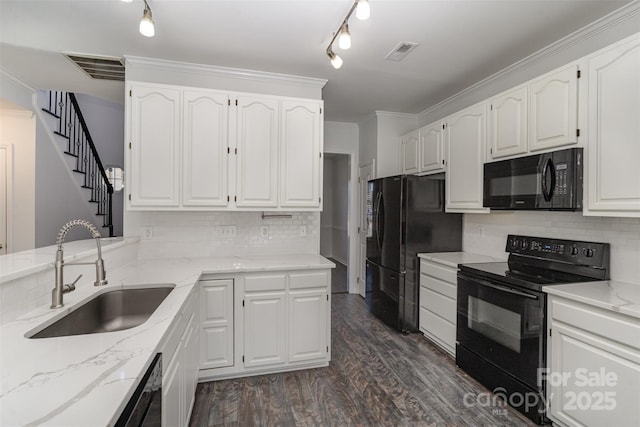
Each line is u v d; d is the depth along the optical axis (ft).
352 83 10.23
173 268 7.33
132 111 7.52
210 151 7.98
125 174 7.53
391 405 6.70
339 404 6.72
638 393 4.51
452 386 7.44
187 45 7.73
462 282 8.11
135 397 2.91
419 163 11.43
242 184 8.21
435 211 10.52
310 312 8.01
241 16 6.52
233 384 7.41
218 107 8.02
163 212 8.80
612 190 5.46
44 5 6.16
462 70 9.18
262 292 7.67
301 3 6.11
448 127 9.81
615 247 6.35
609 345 4.87
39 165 10.94
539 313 6.02
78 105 14.32
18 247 10.54
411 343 9.78
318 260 8.59
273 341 7.77
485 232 9.75
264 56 8.30
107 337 3.61
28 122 10.61
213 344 7.38
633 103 5.16
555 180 6.27
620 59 5.34
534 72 8.34
